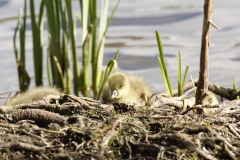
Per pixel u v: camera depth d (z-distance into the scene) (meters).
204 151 6.80
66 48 14.64
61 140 7.13
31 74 15.95
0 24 19.52
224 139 6.89
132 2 23.12
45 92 9.84
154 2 23.14
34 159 6.67
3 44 17.83
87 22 14.40
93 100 8.73
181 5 22.27
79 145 6.85
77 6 20.89
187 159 6.61
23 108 8.39
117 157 6.74
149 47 17.59
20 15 15.00
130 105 8.45
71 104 8.55
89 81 14.76
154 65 16.06
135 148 6.88
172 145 6.84
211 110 8.26
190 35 18.73
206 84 8.88
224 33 18.75
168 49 17.38
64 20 14.62
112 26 19.98
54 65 14.93
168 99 9.09
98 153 6.73
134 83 11.15
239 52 16.83
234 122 7.81
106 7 14.41
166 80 9.81
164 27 19.66
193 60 16.20
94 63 14.58
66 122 7.66
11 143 6.77
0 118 7.96
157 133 7.15
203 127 7.11
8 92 13.96
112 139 7.01
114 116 7.86
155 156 6.70
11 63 16.52
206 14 8.61
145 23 20.14
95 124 7.52
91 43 14.57
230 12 20.53
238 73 14.91
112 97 10.38
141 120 7.73
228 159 6.73
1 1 22.22
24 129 7.38
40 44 15.30
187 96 10.41
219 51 17.05
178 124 7.44
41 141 6.97
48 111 8.08
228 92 10.91
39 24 15.27
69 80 14.71
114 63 9.87
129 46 17.73
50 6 14.60
